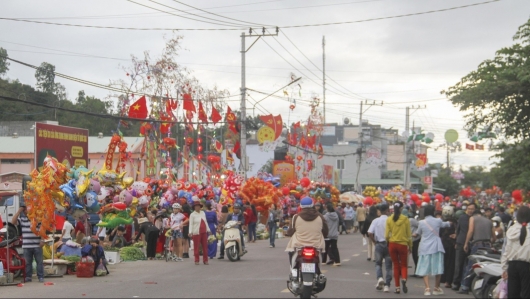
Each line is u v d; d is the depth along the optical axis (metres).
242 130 35.00
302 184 39.56
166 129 31.80
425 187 87.69
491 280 12.17
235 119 35.97
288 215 37.91
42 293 13.23
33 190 15.17
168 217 23.56
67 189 18.44
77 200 19.42
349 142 90.25
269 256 22.64
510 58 25.80
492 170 28.00
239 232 20.95
